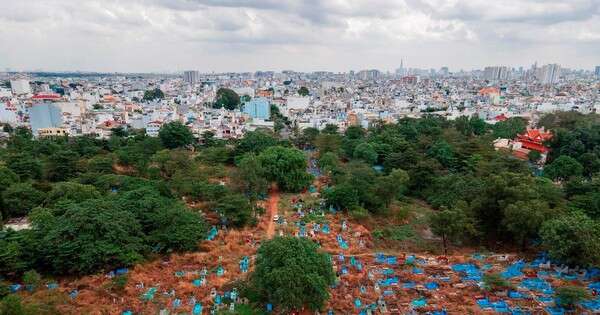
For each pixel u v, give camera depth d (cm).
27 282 4831
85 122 17788
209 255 5947
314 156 13888
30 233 5475
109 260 5344
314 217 7544
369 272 5559
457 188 8075
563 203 7012
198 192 8300
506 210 6203
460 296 4953
